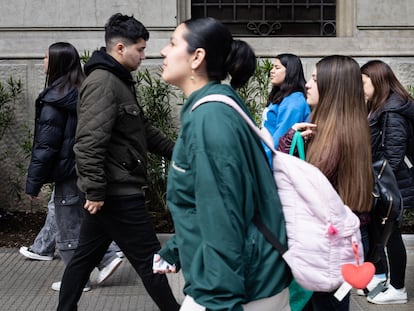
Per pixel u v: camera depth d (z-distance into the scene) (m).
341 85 3.17
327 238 2.35
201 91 2.31
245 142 2.20
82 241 3.98
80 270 3.99
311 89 3.43
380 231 3.28
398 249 4.68
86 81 3.80
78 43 7.03
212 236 2.08
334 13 7.49
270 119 5.23
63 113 4.62
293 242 2.32
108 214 3.87
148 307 4.64
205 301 2.09
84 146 3.72
